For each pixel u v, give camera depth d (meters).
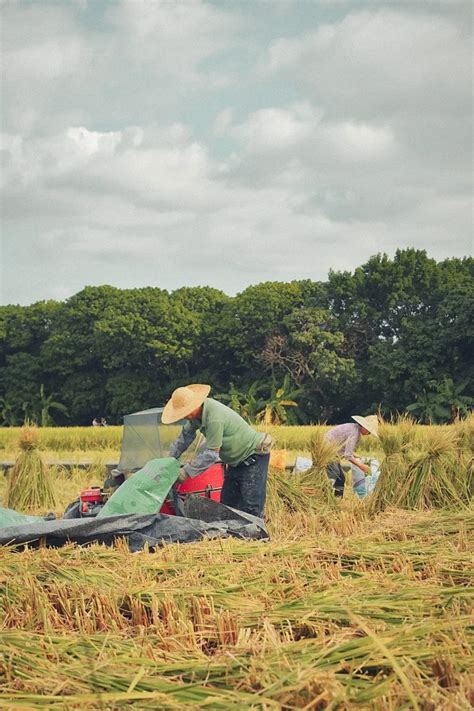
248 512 8.23
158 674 3.68
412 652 3.71
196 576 5.29
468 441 9.74
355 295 56.03
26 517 8.27
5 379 65.69
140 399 60.38
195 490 8.36
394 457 9.78
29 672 3.75
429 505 9.27
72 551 6.10
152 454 9.67
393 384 51.84
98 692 3.46
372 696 3.28
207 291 64.31
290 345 55.44
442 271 57.16
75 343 62.56
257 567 5.51
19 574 5.42
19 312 67.81
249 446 8.13
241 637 4.11
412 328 52.53
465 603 4.53
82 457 19.64
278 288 59.00
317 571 5.44
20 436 12.48
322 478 10.62
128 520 6.88
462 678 3.46
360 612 4.40
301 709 3.21
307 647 3.87
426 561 5.70
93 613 4.65
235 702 3.31
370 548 6.11
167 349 58.72
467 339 50.94
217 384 59.62
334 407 55.97
